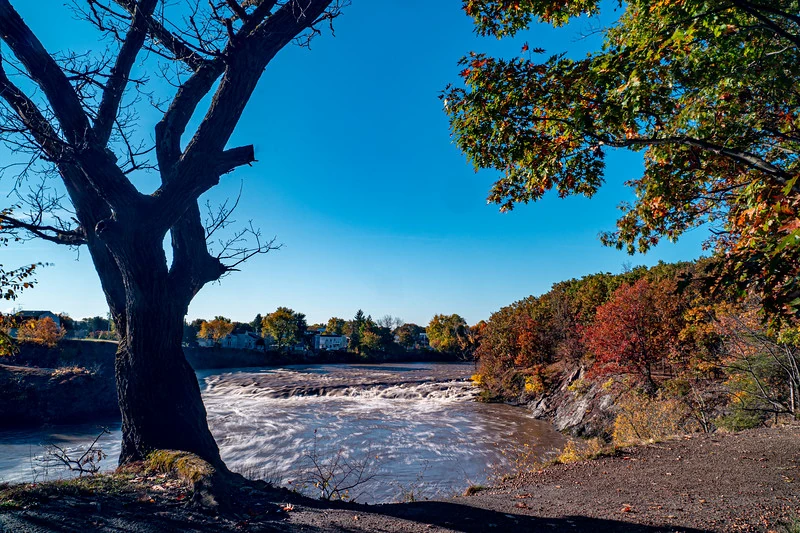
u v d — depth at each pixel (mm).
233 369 81875
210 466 6133
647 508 6738
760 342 16391
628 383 29375
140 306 7531
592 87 5250
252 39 7793
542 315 53188
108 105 7629
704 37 4797
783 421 16172
